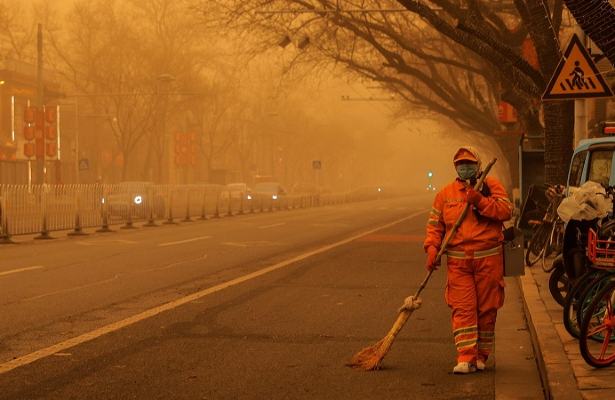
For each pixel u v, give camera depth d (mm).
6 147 78562
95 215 38688
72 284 18234
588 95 16828
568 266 11320
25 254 25141
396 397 9281
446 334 12852
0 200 29844
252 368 10594
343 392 9477
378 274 20422
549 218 20344
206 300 16109
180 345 11938
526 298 14961
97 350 11547
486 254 10273
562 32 40938
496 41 23594
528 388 9680
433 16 25203
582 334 9500
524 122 35562
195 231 36656
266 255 25031
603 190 11227
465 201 10312
